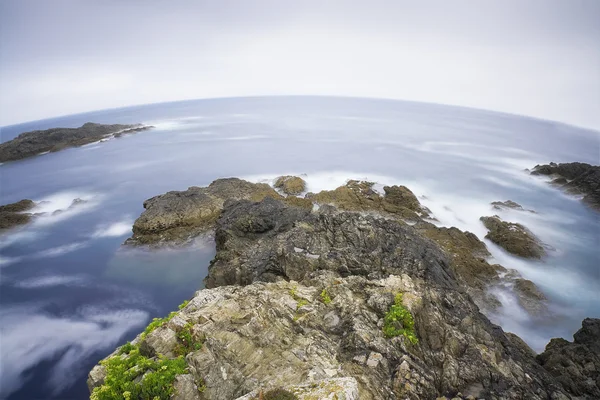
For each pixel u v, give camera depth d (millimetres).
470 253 27562
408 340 12305
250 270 20438
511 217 39281
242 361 10656
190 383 9453
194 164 62469
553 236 35125
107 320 24672
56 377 20203
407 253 19203
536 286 25672
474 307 17625
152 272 29031
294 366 10516
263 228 26672
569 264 29828
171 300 26047
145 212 33781
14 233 37438
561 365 15711
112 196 48250
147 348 10844
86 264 31500
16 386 19688
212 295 14844
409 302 13969
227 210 31250
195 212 34188
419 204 38875
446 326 13812
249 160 64500
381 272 17672
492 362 12664
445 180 52531
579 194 45438
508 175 55781
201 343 11008
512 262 29578
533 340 21031
